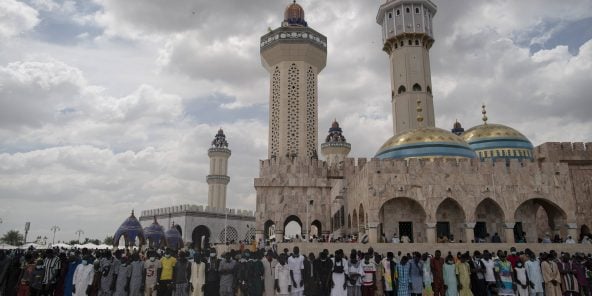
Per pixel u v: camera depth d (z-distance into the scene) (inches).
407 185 1497.3
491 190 1512.1
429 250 1293.1
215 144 4138.8
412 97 2438.5
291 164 2126.0
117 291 762.2
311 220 2046.0
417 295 800.9
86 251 853.8
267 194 2070.6
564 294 831.7
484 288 814.5
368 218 1466.5
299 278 753.6
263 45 2711.6
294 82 2628.0
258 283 754.2
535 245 1332.4
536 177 1536.7
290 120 2566.4
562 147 1865.2
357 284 767.1
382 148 1881.2
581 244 1347.2
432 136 1758.1
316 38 2687.0
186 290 754.8
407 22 2534.5
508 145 2063.2
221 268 762.2
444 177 1513.3
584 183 1804.9
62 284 827.4
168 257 770.8
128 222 1875.0
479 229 1581.0
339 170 2145.7
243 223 3403.1
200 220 3102.9
